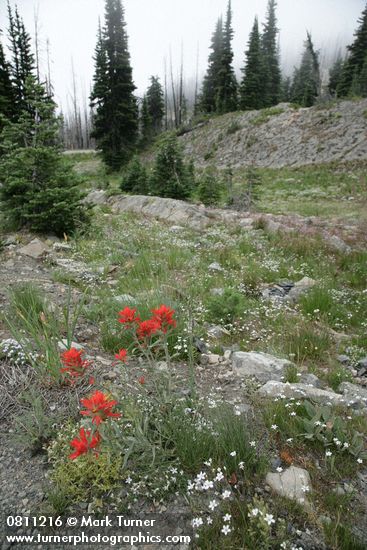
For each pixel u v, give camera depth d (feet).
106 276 23.44
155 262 24.97
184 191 61.52
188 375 12.92
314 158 108.99
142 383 9.68
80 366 8.11
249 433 9.47
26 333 13.84
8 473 8.43
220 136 142.61
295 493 7.86
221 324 18.25
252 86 175.11
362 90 160.56
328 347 17.04
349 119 118.32
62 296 18.72
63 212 29.86
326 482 8.46
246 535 6.85
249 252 32.48
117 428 8.21
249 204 65.46
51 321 12.48
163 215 45.42
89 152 166.20
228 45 176.65
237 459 8.48
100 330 15.46
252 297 23.49
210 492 8.02
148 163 137.80
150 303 16.14
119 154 134.72
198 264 27.20
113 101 134.92
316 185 90.48
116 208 51.31
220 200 68.54
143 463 8.24
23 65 106.63
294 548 6.57
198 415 9.83
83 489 7.92
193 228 40.16
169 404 9.61
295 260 30.96
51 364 11.14
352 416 10.70
